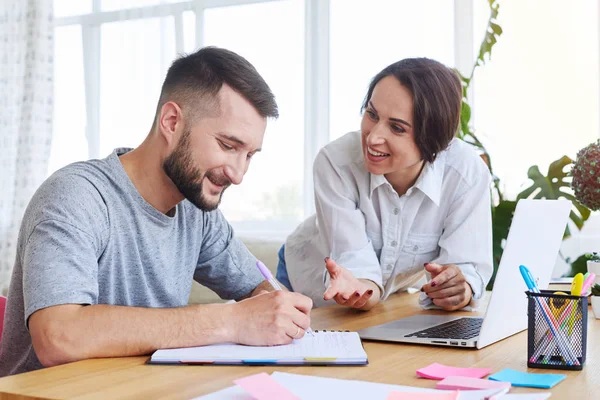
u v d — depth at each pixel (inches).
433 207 66.2
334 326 52.1
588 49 112.0
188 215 53.9
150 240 49.3
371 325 52.7
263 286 58.4
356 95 124.4
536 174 110.4
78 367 36.3
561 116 113.7
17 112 139.9
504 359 40.1
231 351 38.6
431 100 57.4
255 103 44.9
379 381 34.1
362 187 66.0
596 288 57.5
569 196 108.1
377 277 63.1
